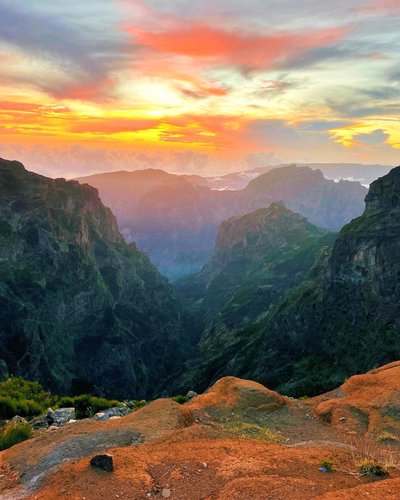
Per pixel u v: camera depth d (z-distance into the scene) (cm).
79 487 1187
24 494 1250
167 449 1481
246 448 1466
